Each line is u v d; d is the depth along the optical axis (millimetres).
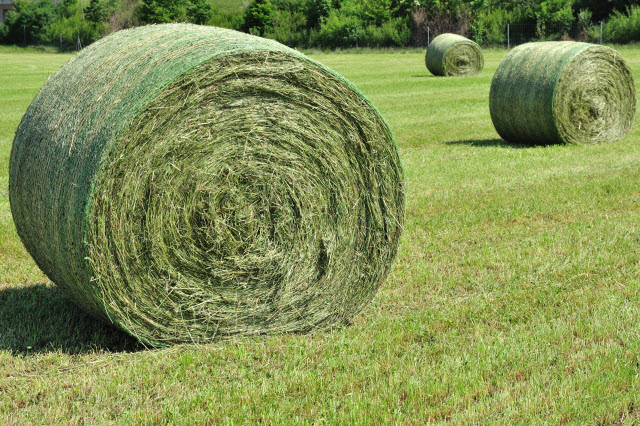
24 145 5402
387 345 5062
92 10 72375
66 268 4926
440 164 11883
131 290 4859
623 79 13547
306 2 63531
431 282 6512
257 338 5320
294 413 4137
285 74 5125
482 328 5359
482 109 19562
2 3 82312
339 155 5441
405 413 4156
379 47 58062
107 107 4773
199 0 65875
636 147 12977
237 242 5199
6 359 4887
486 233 8078
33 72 36469
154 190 4832
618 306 5699
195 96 4855
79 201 4625
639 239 7605
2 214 8930
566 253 7242
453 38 31484
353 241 5605
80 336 5387
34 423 4027
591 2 54656
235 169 5121
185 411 4145
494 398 4246
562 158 12078
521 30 54969
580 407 4125
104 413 4145
